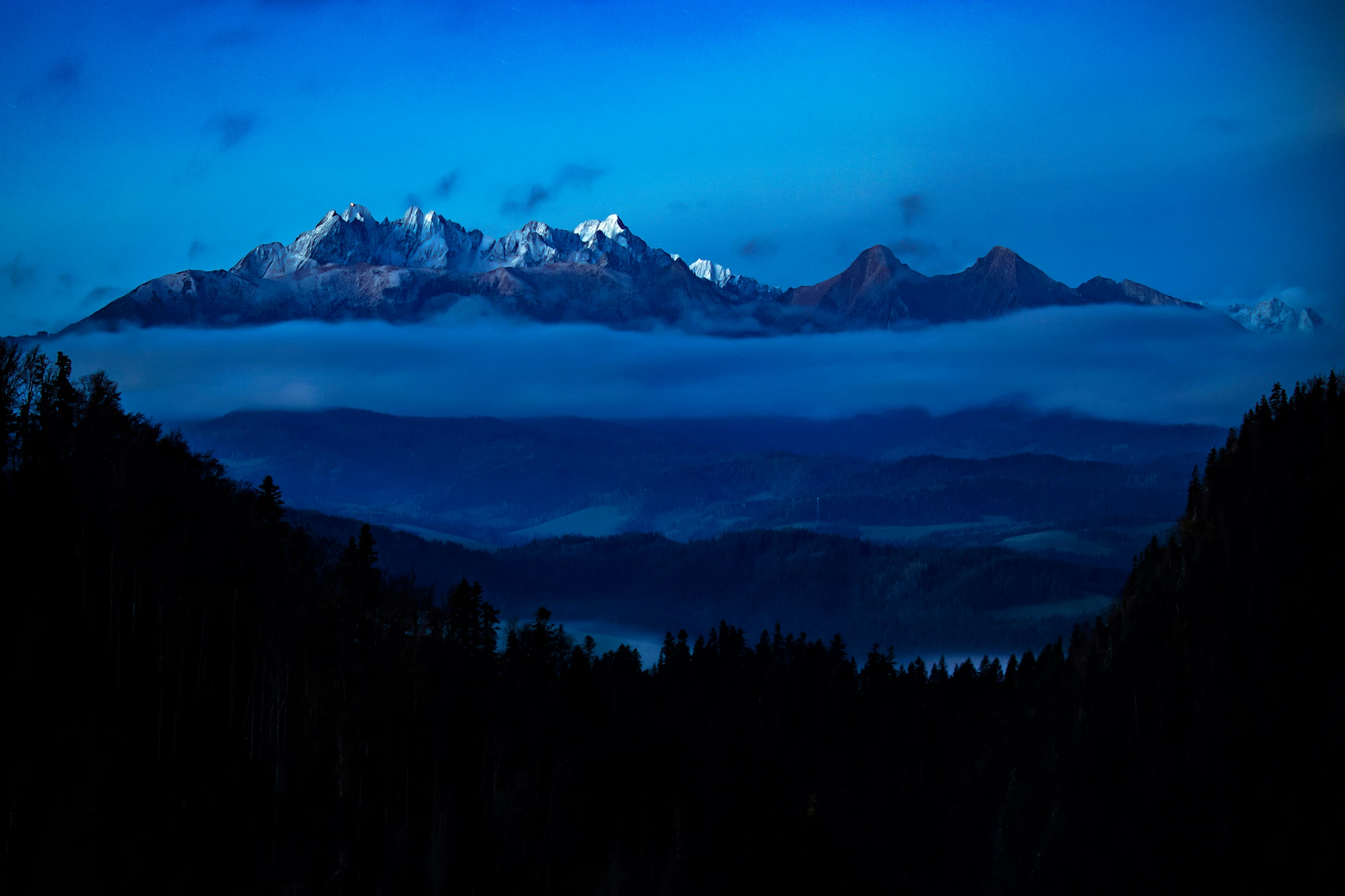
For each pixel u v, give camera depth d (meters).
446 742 137.75
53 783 105.31
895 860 163.50
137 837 104.50
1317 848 145.50
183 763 115.62
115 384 150.62
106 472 132.88
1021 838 161.75
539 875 129.75
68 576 126.00
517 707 152.38
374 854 119.81
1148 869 151.88
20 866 98.75
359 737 127.75
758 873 142.12
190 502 141.75
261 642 132.50
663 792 151.75
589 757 149.88
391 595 163.50
